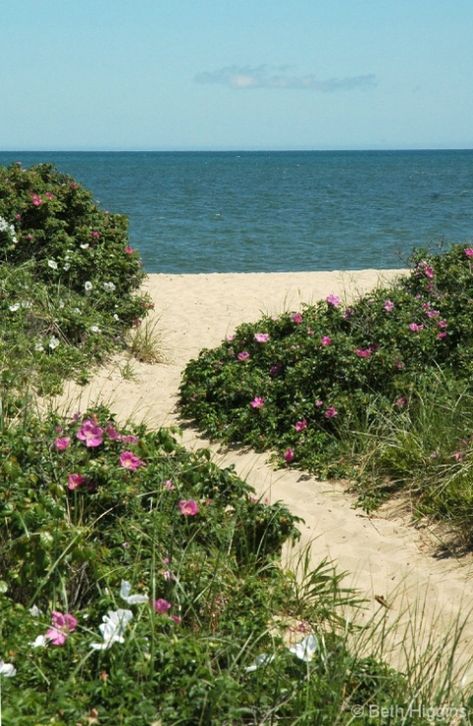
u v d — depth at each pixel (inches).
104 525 178.1
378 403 273.7
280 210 1439.5
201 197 1875.0
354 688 140.6
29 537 159.0
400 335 295.4
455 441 244.2
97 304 378.3
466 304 316.8
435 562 207.3
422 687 146.3
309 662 138.9
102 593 154.8
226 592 168.7
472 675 159.5
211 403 299.1
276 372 304.2
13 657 132.4
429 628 178.5
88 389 320.5
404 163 6225.4
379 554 212.4
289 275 557.0
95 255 390.9
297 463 265.1
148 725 121.5
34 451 188.7
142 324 411.2
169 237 972.6
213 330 412.8
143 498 187.0
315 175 3663.9
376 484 246.1
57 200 392.8
